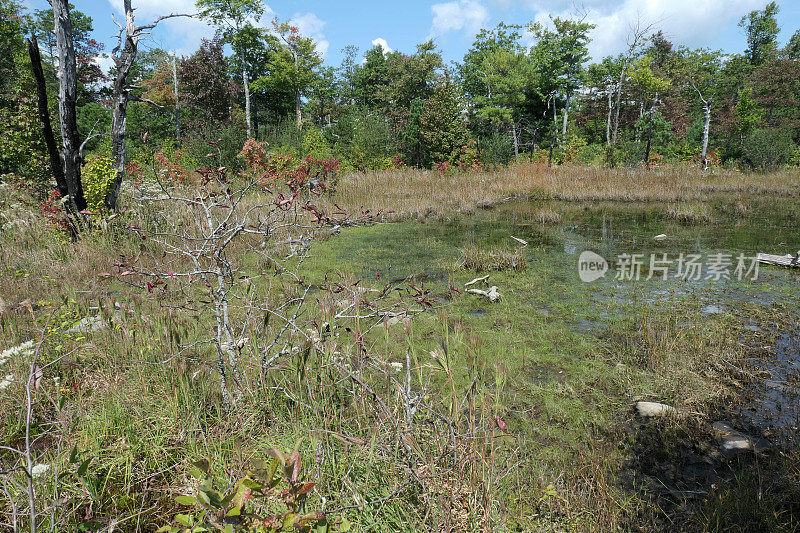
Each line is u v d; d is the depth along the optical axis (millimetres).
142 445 2797
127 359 3498
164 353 3500
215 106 36250
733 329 5137
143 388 3156
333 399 3033
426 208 14414
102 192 8375
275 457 1319
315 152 21547
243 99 42219
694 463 3037
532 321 5410
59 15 7539
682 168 23344
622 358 4473
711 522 2486
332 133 32188
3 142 10734
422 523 2020
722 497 2652
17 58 28359
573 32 37781
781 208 14383
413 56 40406
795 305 5883
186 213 6672
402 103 41531
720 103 46125
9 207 9156
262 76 40750
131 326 3828
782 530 2377
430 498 2066
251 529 1439
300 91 41562
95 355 3738
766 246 9250
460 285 6738
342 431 2566
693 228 11445
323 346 2857
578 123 46656
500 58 37531
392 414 2408
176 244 7152
